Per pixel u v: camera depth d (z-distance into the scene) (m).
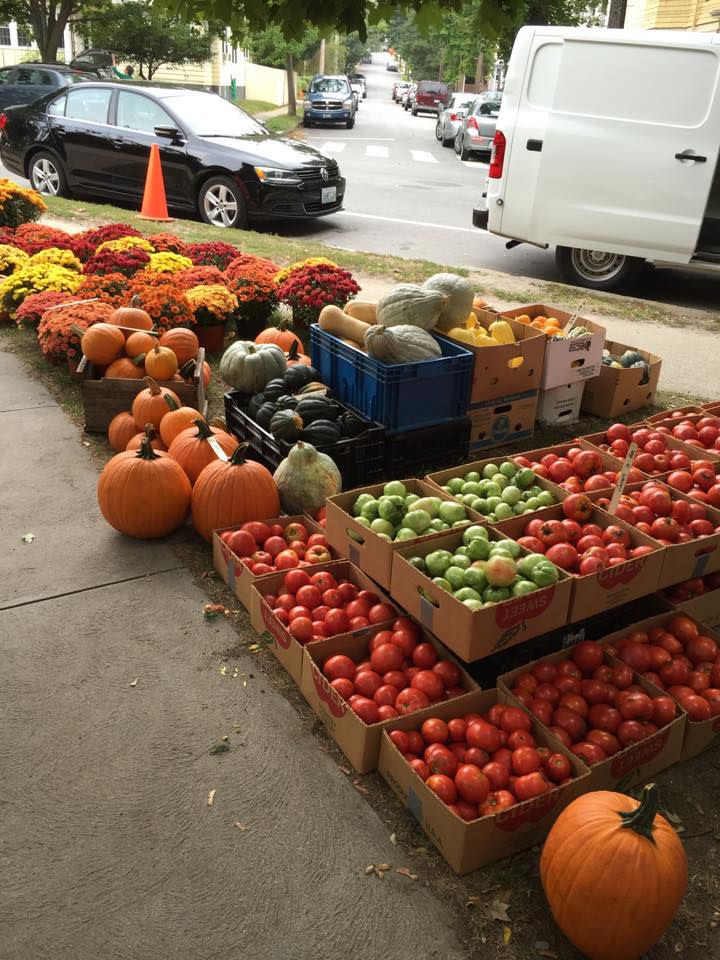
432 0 3.75
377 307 5.62
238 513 4.33
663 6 23.72
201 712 3.32
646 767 3.09
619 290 10.06
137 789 2.96
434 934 2.52
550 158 9.46
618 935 2.35
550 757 2.92
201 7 3.76
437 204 15.61
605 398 6.30
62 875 2.63
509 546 3.40
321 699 3.25
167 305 6.30
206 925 2.51
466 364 5.22
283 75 54.28
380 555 3.51
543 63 9.29
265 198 11.77
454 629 3.12
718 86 8.56
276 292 7.26
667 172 8.98
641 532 3.67
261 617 3.69
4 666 3.49
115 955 2.41
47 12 30.77
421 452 5.25
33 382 6.37
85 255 8.40
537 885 2.69
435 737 2.99
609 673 3.30
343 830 2.84
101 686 3.42
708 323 8.73
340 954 2.45
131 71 33.78
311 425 4.82
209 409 6.04
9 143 13.67
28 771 3.00
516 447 5.80
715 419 5.20
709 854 2.85
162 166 12.23
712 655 3.50
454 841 2.67
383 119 39.50
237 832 2.81
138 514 4.29
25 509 4.66
